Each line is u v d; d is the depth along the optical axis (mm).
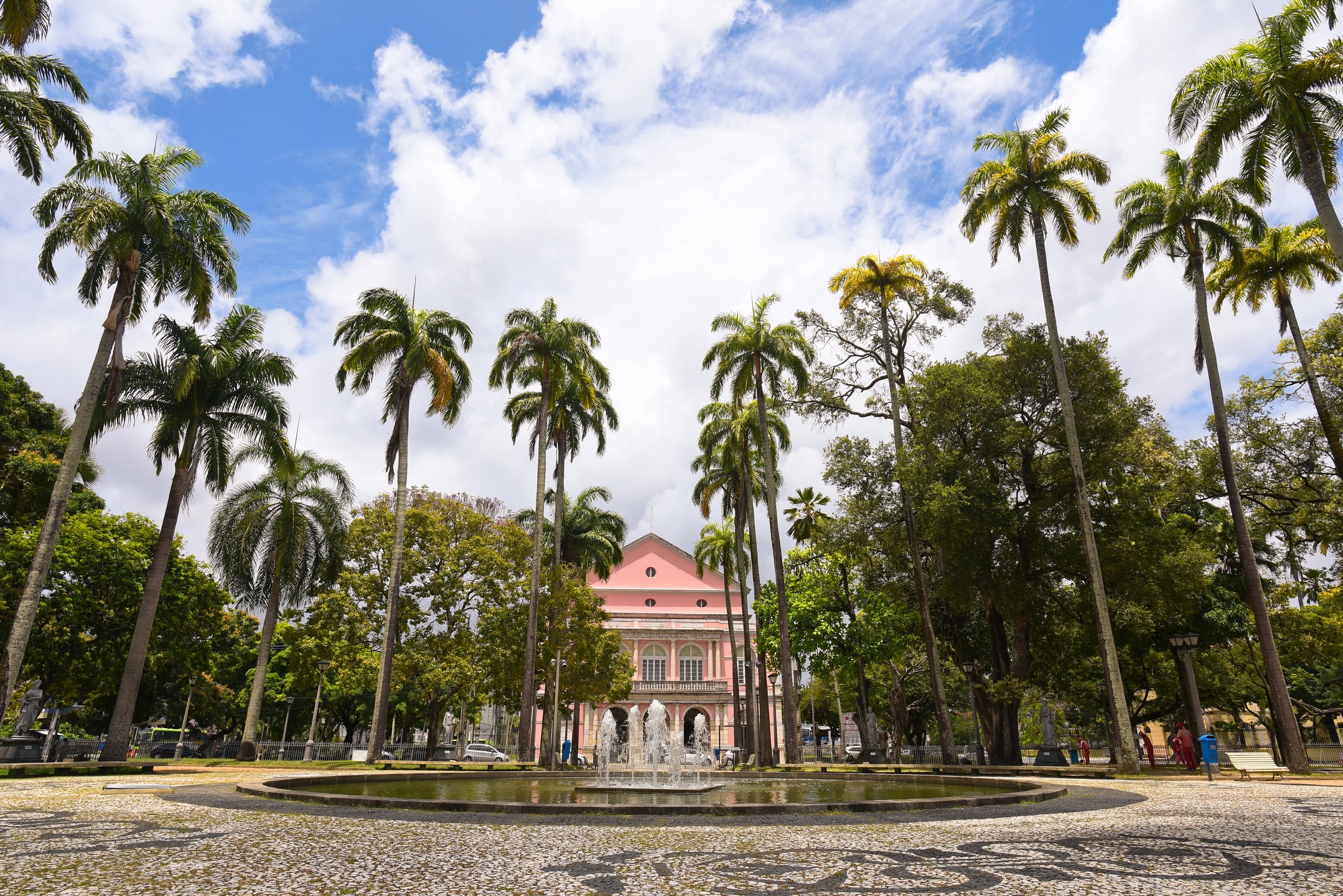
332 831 7770
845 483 27719
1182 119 18594
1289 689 37562
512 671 31969
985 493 23359
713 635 54781
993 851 6738
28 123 16984
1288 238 24188
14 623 16844
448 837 7516
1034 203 22344
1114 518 23547
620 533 43281
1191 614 26375
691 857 6406
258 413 25672
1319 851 6738
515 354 30328
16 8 14422
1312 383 23500
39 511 26938
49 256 19156
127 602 27516
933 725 57562
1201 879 5500
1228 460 21391
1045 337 24844
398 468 26781
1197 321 22594
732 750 37188
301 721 54938
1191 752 22625
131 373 23469
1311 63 16547
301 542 30219
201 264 21359
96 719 43688
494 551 33750
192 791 12578
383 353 26938
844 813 9758
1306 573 34250
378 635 31672
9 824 8109
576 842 7281
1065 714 50719
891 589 28078
